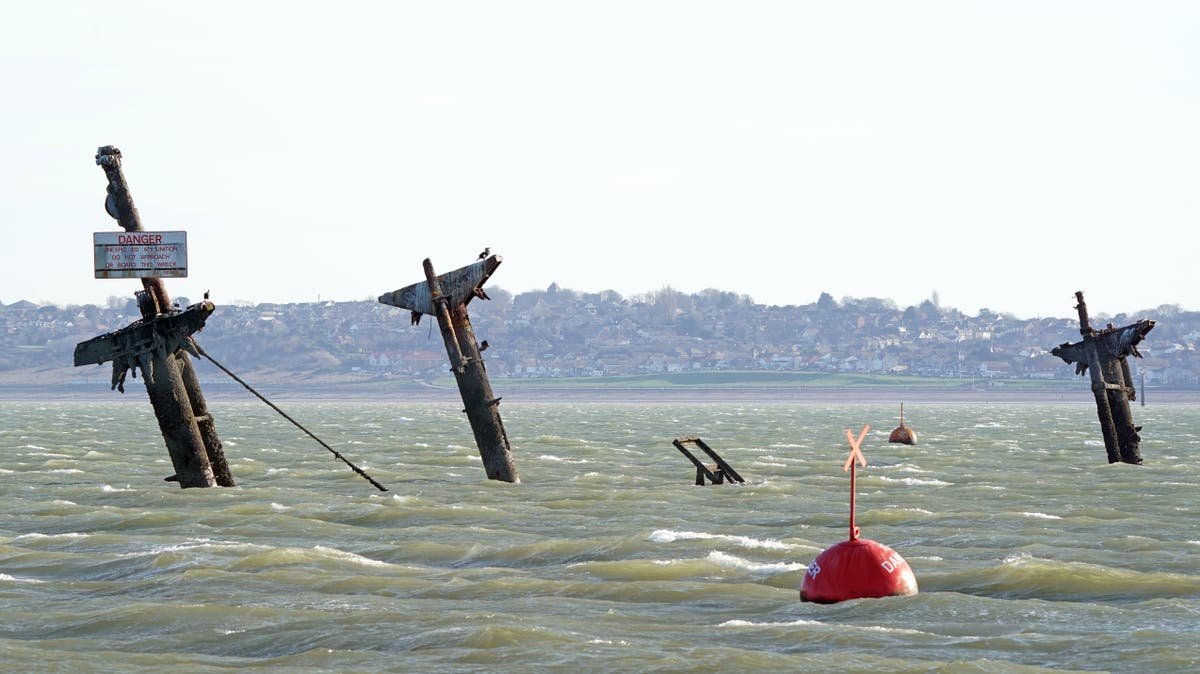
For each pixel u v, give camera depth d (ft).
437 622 272.10
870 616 278.87
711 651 245.65
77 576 338.34
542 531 433.48
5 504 499.92
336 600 298.15
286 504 495.41
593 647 249.55
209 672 234.17
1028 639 257.75
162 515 458.91
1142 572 346.13
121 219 504.84
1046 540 409.28
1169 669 234.99
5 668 235.40
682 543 390.21
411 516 467.52
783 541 399.65
